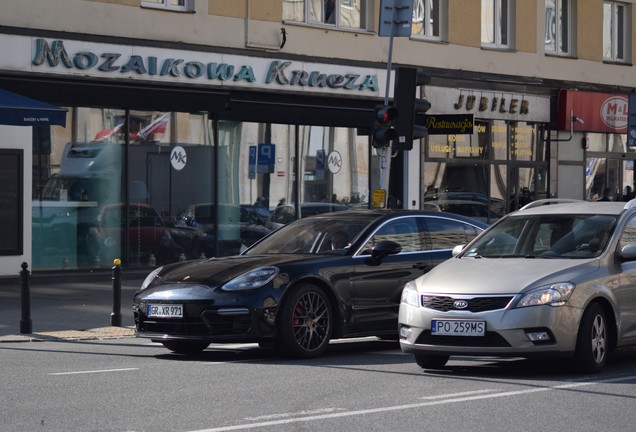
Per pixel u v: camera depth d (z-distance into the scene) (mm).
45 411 13180
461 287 16109
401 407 13500
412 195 43469
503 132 47344
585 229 17562
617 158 52719
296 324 18453
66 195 34188
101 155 34844
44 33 32656
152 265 36125
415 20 43812
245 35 37500
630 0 52562
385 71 41750
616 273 16844
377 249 19375
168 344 19844
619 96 51594
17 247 32719
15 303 28781
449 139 45000
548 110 49000
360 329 19281
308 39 39438
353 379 16062
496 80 46375
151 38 35125
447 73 44469
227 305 17969
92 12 33781
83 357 19281
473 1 45500
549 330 15688
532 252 17609
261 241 20828
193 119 37031
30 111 29500
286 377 16281
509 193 47656
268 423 12375
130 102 34625
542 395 14445
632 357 18953
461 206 45562
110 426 12188
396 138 29594
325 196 40906
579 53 50156
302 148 40125
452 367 17547
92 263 34812
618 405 13695
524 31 47750
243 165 38375
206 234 37469
